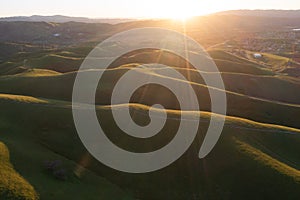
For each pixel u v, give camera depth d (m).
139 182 44.41
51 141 49.91
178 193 43.19
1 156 40.78
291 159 50.31
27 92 77.19
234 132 54.28
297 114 79.00
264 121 75.81
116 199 40.41
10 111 56.75
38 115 55.69
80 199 37.22
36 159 43.50
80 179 42.34
